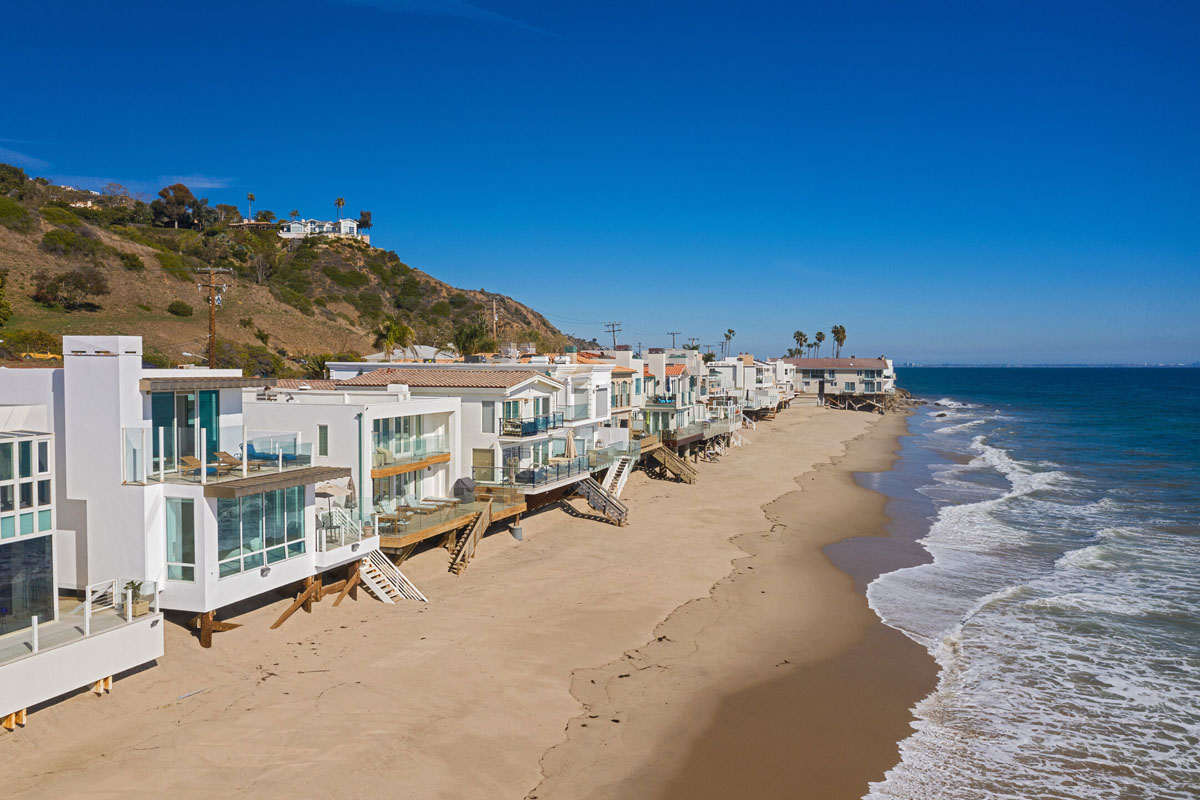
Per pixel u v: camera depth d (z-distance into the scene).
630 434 50.97
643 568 31.50
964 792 16.80
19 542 16.61
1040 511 47.16
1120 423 111.31
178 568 19.53
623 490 47.22
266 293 98.44
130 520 19.08
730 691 21.16
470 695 19.52
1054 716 20.27
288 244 130.25
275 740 16.59
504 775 16.30
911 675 22.67
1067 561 35.25
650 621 25.77
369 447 27.97
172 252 96.06
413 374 37.28
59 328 63.75
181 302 79.38
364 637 22.31
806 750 18.28
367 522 25.48
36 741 15.57
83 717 16.59
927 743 18.81
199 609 19.27
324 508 25.31
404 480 31.41
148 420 19.78
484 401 34.50
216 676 19.09
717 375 86.12
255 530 20.94
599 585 28.89
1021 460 71.25
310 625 22.55
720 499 47.09
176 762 15.55
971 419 121.62
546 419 37.16
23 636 16.44
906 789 16.86
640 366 57.66
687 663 22.77
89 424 19.25
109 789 14.56
